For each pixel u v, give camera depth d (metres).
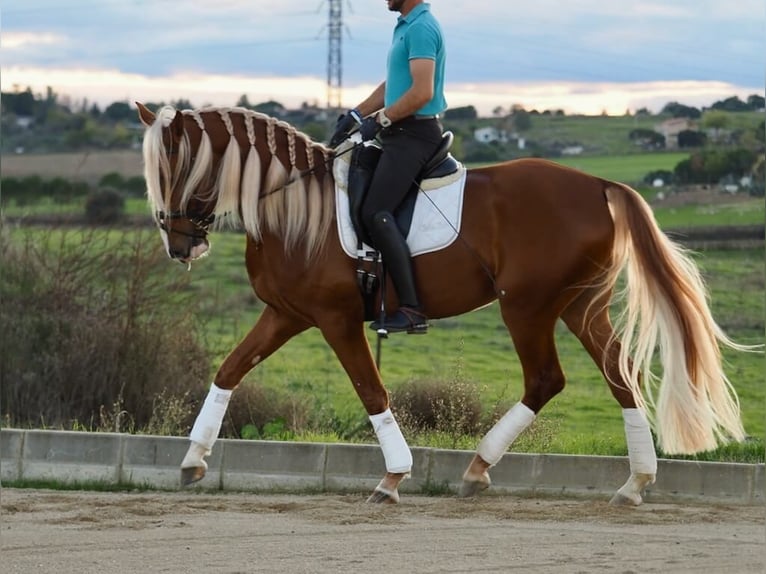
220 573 6.25
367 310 8.42
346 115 8.57
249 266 8.60
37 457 9.04
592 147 53.66
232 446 8.97
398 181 8.24
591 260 8.37
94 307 13.01
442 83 8.51
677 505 8.62
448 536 7.25
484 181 8.45
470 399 11.50
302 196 8.34
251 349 8.67
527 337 8.43
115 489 8.93
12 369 12.62
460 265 8.34
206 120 8.43
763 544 7.16
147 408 12.38
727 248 31.59
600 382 17.33
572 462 8.91
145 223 13.91
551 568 6.44
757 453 9.84
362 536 7.21
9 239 13.29
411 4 8.44
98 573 6.22
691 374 8.29
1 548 6.75
